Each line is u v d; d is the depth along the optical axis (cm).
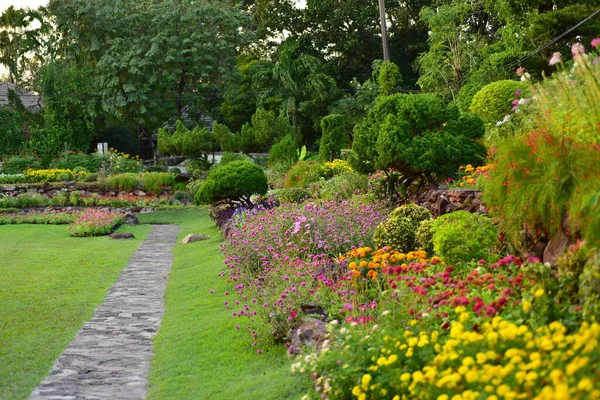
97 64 4306
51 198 3117
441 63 2936
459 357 413
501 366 387
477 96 1622
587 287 440
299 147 4281
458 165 1259
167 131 3719
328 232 1100
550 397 309
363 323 589
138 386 674
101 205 3058
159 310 1048
